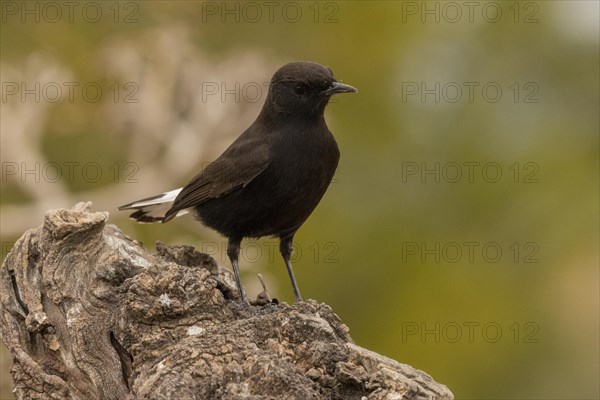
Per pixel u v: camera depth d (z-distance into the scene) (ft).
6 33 62.54
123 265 28.73
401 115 59.00
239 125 53.01
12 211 52.80
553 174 56.85
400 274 55.47
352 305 55.36
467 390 53.06
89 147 59.57
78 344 27.86
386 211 57.11
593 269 55.72
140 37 56.03
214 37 61.57
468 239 56.65
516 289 55.57
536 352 54.19
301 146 34.53
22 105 53.21
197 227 53.31
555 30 59.26
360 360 25.82
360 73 59.41
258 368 24.36
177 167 52.95
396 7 60.03
